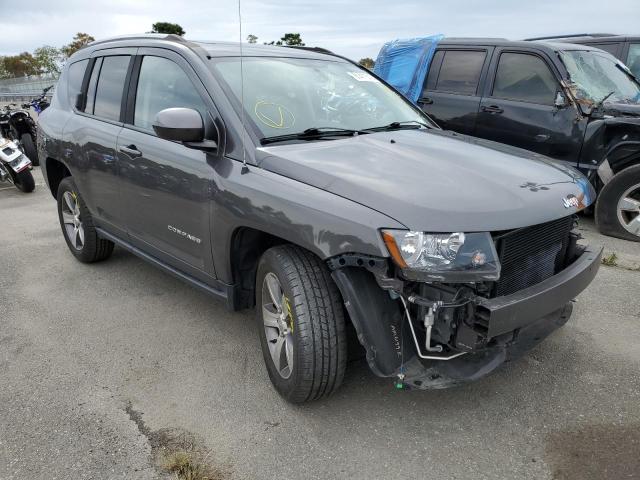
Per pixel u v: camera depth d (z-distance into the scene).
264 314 2.95
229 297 3.15
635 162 5.59
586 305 3.96
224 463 2.46
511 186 2.59
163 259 3.73
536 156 3.22
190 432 2.67
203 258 3.23
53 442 2.61
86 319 3.90
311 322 2.54
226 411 2.83
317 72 3.74
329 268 2.51
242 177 2.84
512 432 2.64
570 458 2.46
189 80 3.32
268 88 3.32
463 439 2.60
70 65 4.93
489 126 6.56
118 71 4.06
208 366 3.27
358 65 4.28
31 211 7.07
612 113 5.61
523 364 3.20
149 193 3.54
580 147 5.81
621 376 3.07
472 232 2.27
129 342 3.57
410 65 7.44
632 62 7.71
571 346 3.40
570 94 5.86
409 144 3.13
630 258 4.96
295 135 3.10
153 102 3.62
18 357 3.39
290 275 2.60
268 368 2.97
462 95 6.83
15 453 2.54
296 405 2.86
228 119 3.03
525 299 2.38
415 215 2.27
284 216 2.57
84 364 3.30
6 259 5.17
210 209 3.02
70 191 4.77
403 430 2.67
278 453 2.52
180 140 2.93
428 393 2.95
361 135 3.29
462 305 2.32
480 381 3.04
